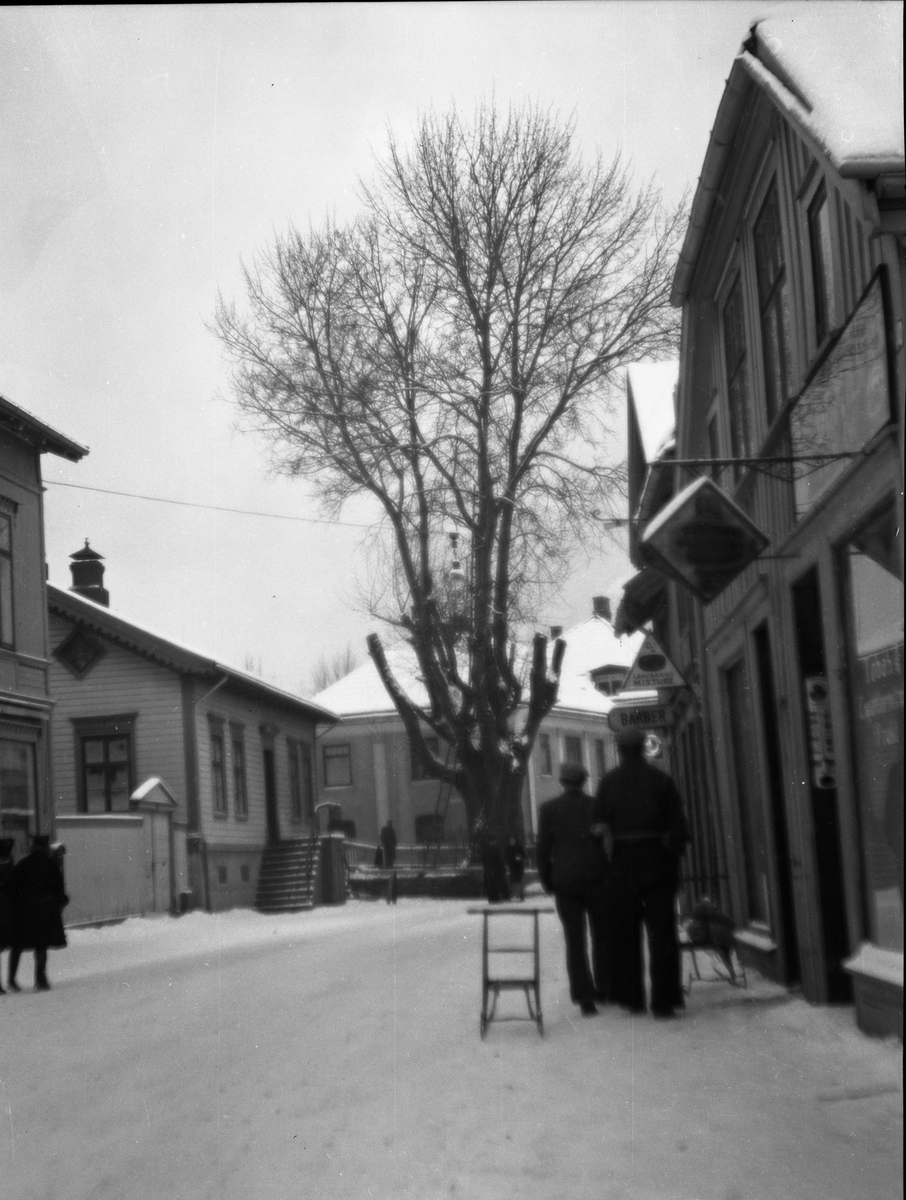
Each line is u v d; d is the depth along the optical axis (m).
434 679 35.28
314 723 47.78
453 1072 8.15
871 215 7.23
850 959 8.84
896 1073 7.23
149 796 30.88
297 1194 5.77
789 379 10.80
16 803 24.50
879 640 8.30
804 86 7.82
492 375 32.22
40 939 15.88
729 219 12.48
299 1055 9.20
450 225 31.45
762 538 9.97
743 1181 5.56
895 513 7.71
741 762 14.01
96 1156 6.70
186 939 24.84
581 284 31.88
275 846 39.47
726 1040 8.71
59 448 25.95
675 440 16.48
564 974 13.15
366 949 18.20
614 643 56.28
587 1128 6.56
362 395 32.03
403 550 34.16
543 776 58.06
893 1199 5.20
